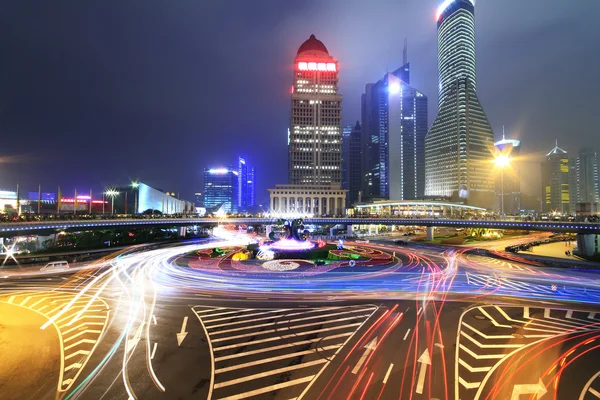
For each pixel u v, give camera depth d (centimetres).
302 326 2739
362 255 6950
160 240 11575
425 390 1788
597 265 6462
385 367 2042
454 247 9888
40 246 9125
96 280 4594
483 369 2030
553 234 15375
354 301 3500
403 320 2902
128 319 2911
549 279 4909
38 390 1792
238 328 2691
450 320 2914
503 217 10462
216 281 4519
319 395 1734
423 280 4684
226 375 1942
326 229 17500
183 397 1720
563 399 1727
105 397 1723
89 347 2327
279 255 6544
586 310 3256
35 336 2522
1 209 13450
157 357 2173
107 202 16212
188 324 2783
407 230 18888
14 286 4219
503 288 4222
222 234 15888
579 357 2200
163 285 4256
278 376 1931
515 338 2517
